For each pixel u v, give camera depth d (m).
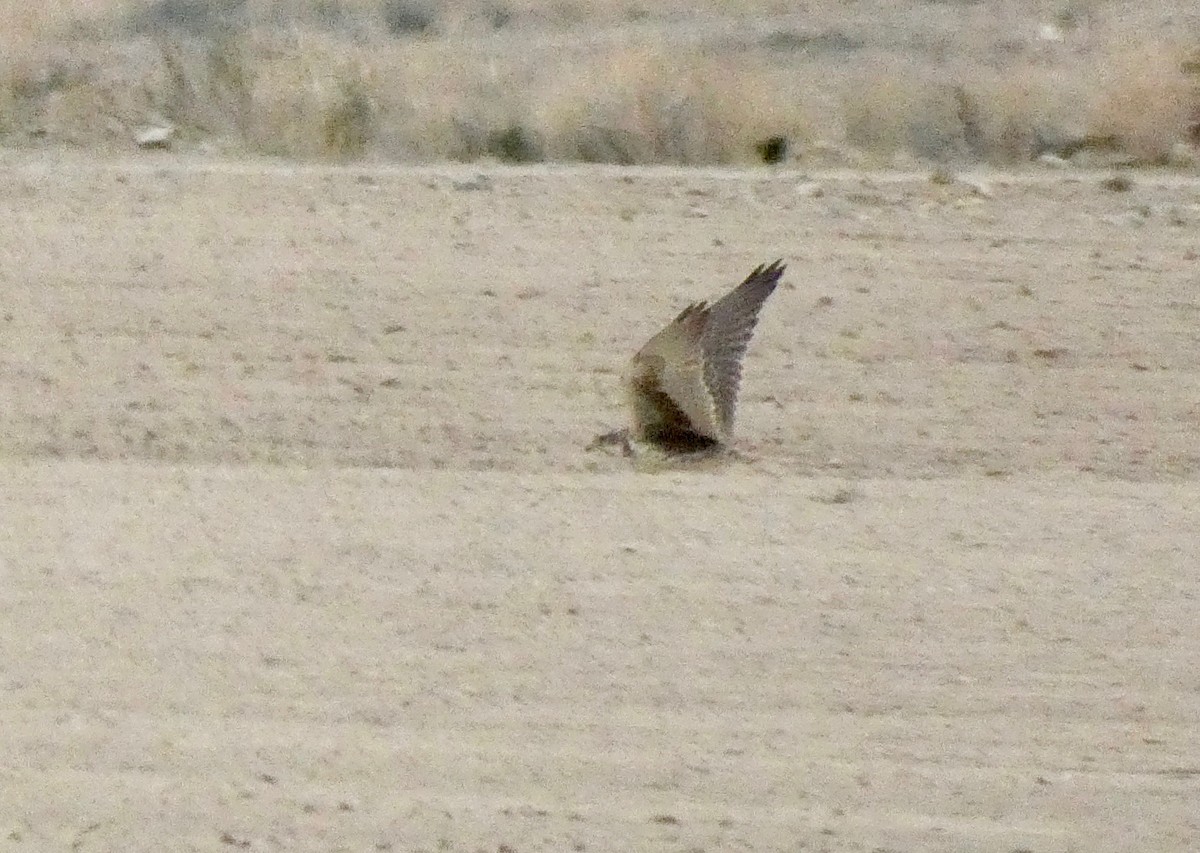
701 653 32.28
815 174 56.62
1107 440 41.81
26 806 28.05
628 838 27.20
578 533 36.50
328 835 27.30
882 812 28.02
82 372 43.94
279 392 43.09
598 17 79.88
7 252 50.03
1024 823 27.84
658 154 58.94
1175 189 55.91
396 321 46.53
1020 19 78.75
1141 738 30.14
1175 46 67.62
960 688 31.41
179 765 29.11
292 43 67.31
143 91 62.38
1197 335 46.72
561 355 44.94
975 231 52.38
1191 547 36.50
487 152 59.03
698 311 22.70
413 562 35.31
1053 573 35.31
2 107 61.47
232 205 53.28
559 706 30.64
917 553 35.94
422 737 29.80
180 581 34.62
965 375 44.50
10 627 33.00
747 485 38.91
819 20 78.31
